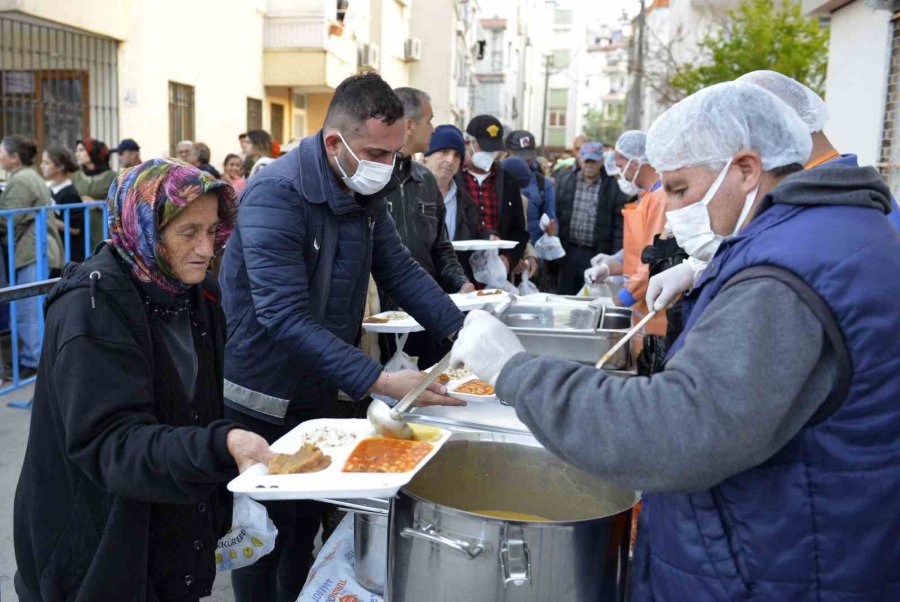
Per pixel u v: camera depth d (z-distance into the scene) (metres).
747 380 1.09
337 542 2.16
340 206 2.19
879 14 5.29
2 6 6.97
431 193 3.57
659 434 1.13
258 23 12.52
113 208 1.55
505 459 1.85
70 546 1.54
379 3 17.03
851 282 1.12
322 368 2.05
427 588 1.49
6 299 2.90
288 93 14.04
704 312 1.19
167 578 1.67
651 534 1.37
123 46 8.74
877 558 1.16
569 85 62.53
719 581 1.23
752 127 1.29
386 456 1.56
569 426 1.21
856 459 1.14
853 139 5.77
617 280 4.37
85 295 1.49
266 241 2.09
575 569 1.45
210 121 10.96
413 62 20.83
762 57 10.02
